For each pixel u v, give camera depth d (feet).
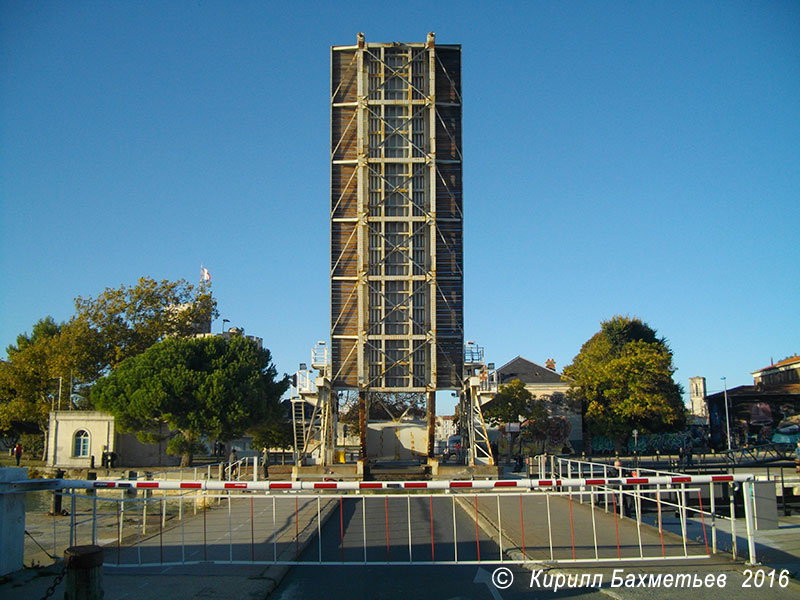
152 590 34.99
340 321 127.13
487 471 119.65
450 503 81.61
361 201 123.34
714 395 235.20
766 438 223.51
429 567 43.11
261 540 50.78
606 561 42.68
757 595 34.60
